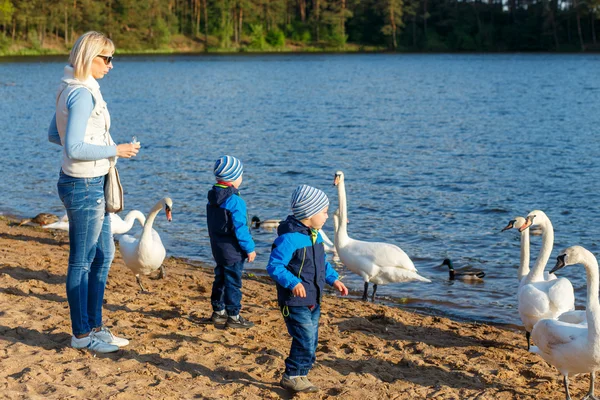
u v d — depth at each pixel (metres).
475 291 11.48
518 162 24.20
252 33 131.75
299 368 6.00
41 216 15.56
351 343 7.85
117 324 7.58
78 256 6.27
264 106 43.34
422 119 36.66
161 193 19.47
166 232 15.37
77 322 6.46
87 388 5.67
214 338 7.41
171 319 7.99
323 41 136.50
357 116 38.06
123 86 58.72
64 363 6.18
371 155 25.81
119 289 9.61
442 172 22.50
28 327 7.09
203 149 27.12
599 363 6.05
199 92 53.22
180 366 6.43
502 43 130.00
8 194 19.34
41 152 26.69
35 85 57.59
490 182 20.92
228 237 7.65
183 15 133.38
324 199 5.85
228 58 109.19
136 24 121.69
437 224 16.19
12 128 33.06
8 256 11.21
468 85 59.44
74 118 5.80
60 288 9.05
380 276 10.66
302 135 30.97
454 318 10.11
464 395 6.41
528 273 8.66
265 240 14.67
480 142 28.84
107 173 6.25
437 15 137.25
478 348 8.12
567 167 23.17
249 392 5.96
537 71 76.94
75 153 5.74
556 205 18.02
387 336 8.41
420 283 11.91
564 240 14.75
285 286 5.67
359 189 20.09
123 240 9.72
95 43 5.92
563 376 6.81
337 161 24.53
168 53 122.38
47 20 110.81
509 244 14.45
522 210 17.48
